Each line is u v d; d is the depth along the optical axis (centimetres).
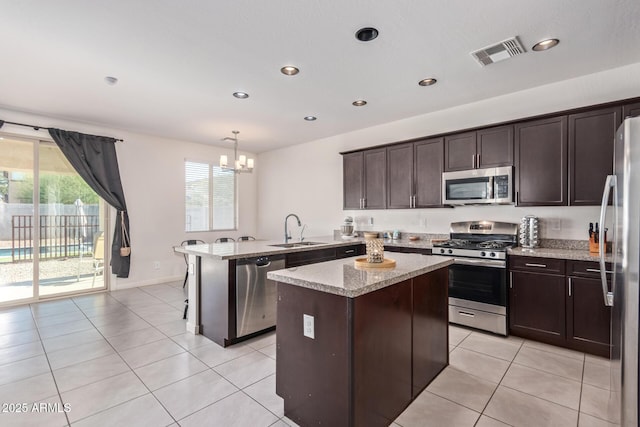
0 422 181
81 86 321
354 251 432
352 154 483
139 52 254
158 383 223
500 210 364
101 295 452
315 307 172
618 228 165
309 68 284
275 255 323
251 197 671
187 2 193
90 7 197
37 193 420
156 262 524
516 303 305
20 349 278
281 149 626
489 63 277
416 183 409
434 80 312
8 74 292
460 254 336
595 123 284
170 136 529
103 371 240
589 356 264
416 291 208
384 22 216
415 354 206
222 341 288
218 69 284
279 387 191
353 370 156
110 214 480
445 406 198
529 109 337
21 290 410
